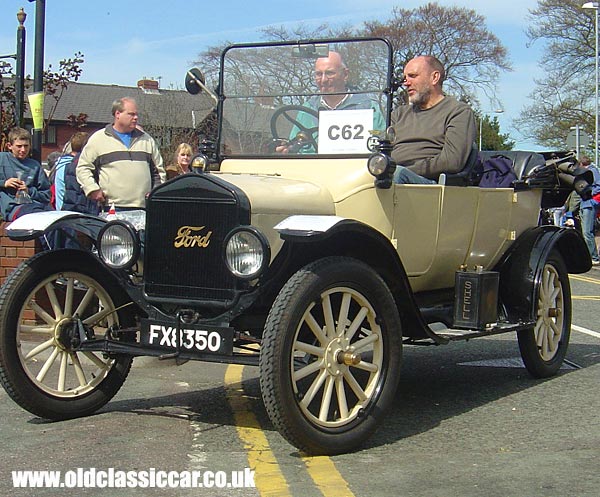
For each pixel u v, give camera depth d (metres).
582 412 5.55
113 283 5.48
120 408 5.66
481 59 35.56
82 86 49.59
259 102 5.95
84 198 7.90
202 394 6.09
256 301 4.78
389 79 5.59
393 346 4.85
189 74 6.08
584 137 25.56
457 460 4.53
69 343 5.32
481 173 6.73
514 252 6.53
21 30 11.72
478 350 7.94
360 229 4.57
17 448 4.73
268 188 5.00
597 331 8.88
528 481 4.17
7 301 5.08
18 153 8.05
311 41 5.80
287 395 4.37
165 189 4.94
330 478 4.22
